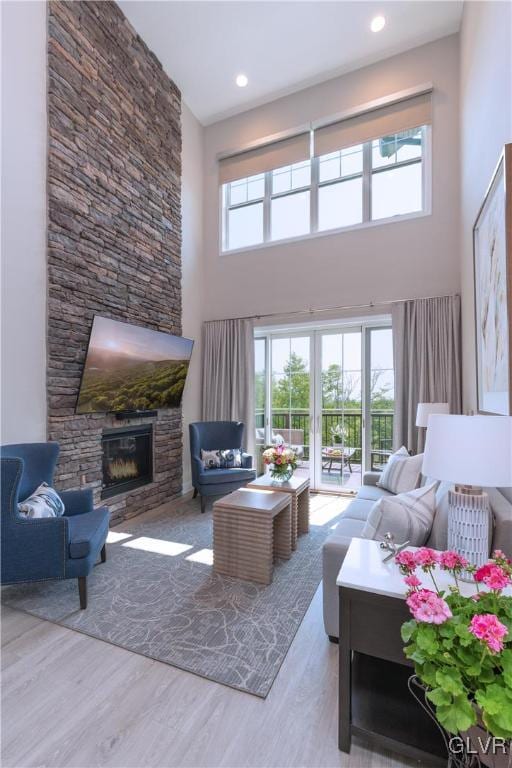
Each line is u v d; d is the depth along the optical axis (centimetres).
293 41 404
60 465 302
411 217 412
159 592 241
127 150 379
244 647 190
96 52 341
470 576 138
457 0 358
